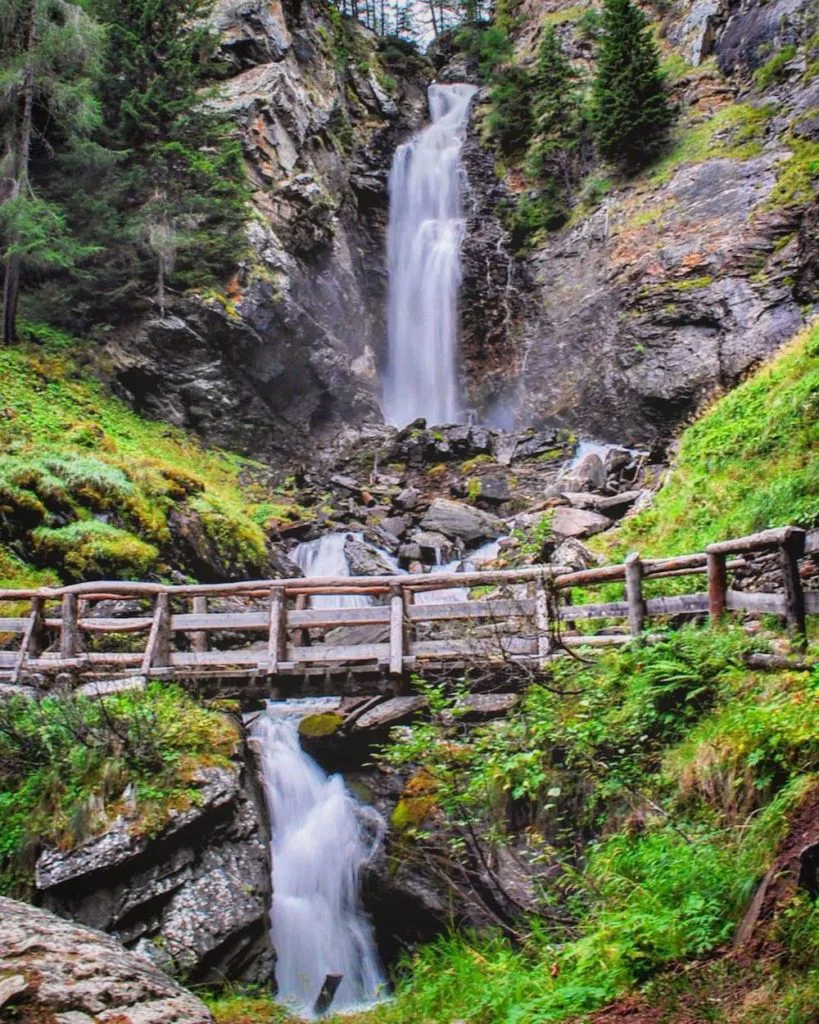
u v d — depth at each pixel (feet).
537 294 94.17
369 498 69.46
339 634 41.65
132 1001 11.45
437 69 140.67
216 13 96.27
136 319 74.43
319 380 84.38
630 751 24.26
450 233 105.40
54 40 66.44
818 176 76.95
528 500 67.15
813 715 18.89
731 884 16.16
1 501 47.01
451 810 24.25
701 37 103.04
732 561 35.09
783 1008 12.44
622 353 80.33
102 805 28.50
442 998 20.17
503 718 30.50
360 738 35.76
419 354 102.63
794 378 50.62
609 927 16.96
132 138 77.51
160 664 35.45
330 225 92.48
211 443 75.56
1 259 66.85
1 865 28.35
